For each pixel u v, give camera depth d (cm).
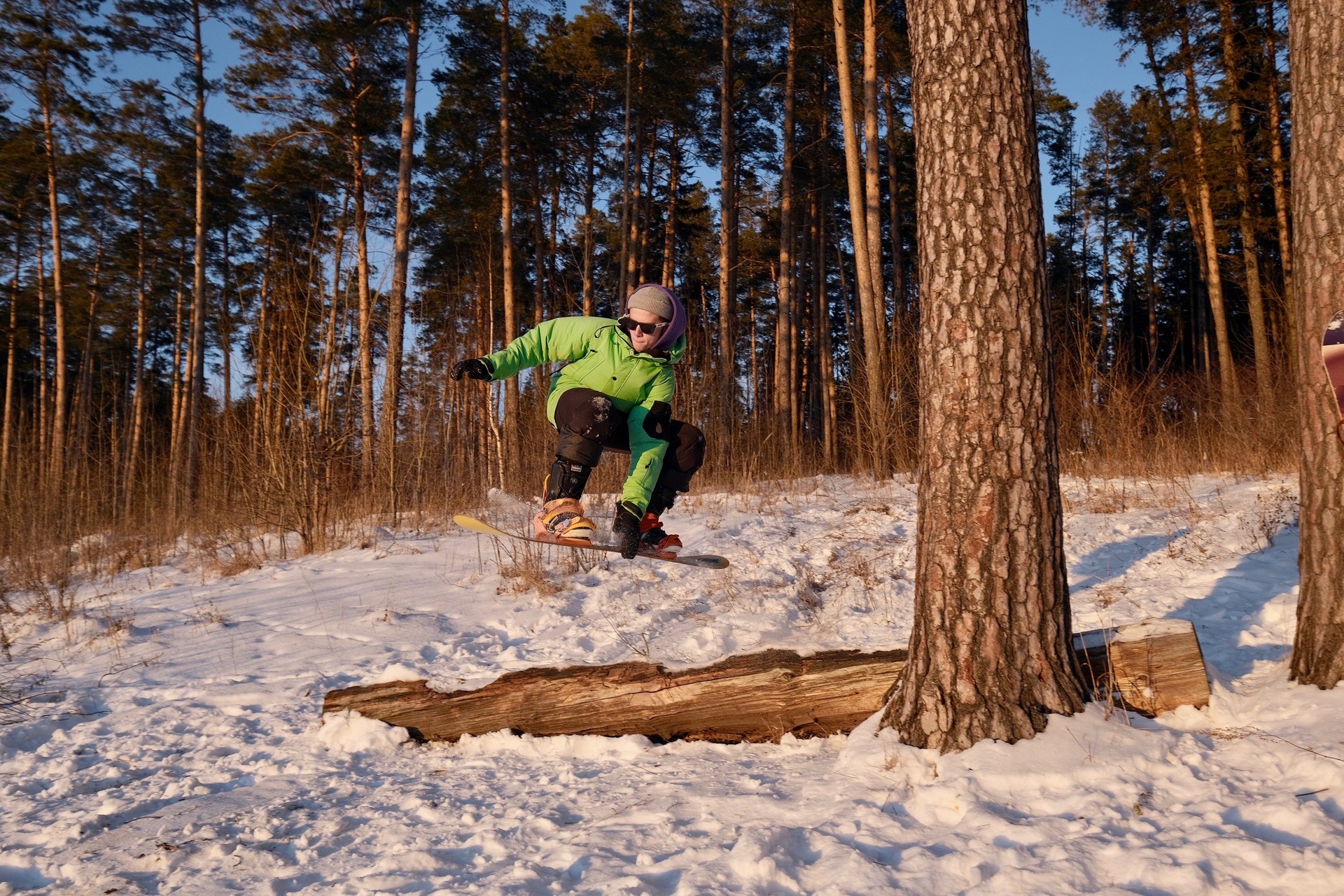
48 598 764
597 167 2841
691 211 3020
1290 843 256
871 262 1359
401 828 331
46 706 521
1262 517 700
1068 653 361
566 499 421
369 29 1812
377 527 1090
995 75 363
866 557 750
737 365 2075
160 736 466
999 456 354
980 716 345
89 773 416
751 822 308
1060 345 1133
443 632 630
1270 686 383
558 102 2414
